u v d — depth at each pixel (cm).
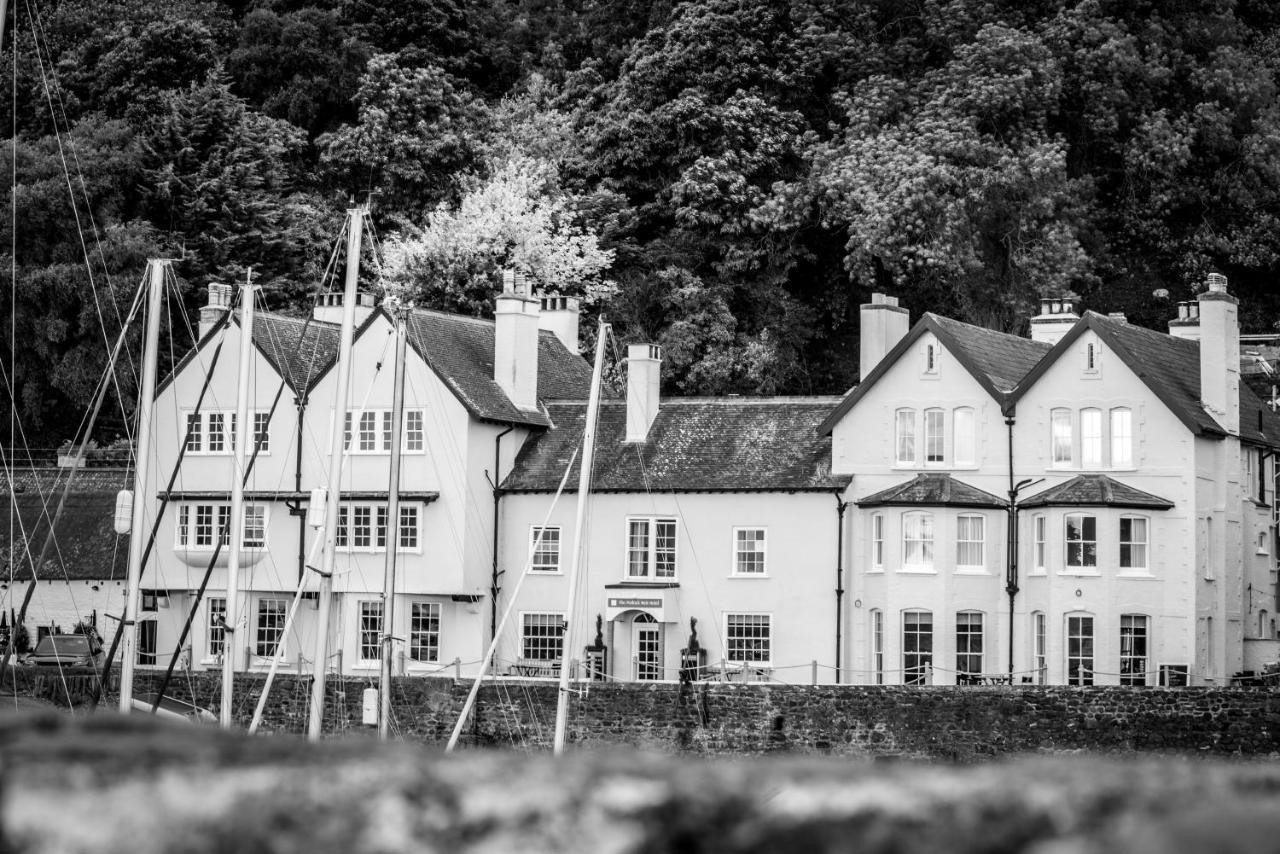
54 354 13175
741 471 9900
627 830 1852
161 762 1934
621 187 14750
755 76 14650
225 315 10581
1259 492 10169
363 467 10194
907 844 1791
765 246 14075
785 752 8512
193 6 16200
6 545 11519
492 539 10194
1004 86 13275
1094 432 9338
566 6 16838
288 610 10262
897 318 10250
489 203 13938
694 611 9844
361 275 14462
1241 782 1920
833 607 9600
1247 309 14388
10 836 1814
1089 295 13875
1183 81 14500
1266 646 9738
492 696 8938
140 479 8075
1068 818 1820
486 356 10712
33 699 9181
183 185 14125
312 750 2025
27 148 13825
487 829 1866
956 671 9356
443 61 15900
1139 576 9131
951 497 9375
